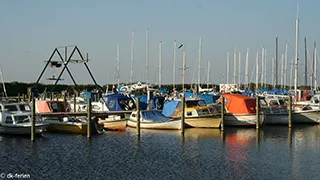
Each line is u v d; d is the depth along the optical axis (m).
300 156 33.78
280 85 86.19
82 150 35.00
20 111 41.41
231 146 37.78
